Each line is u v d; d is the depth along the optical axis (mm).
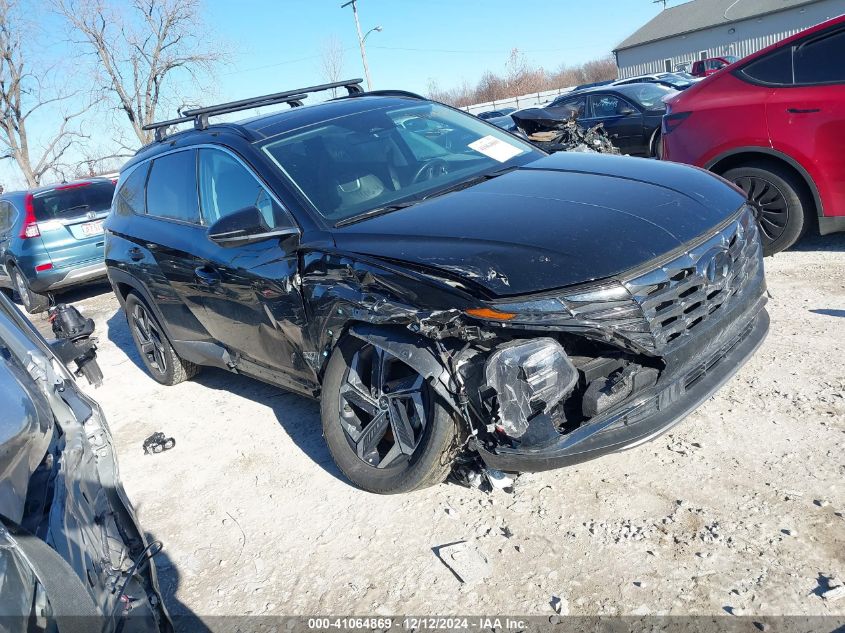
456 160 4043
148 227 4875
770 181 5523
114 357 6742
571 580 2633
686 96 5984
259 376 4262
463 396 2760
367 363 3322
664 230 2887
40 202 9305
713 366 3016
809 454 3068
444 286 2729
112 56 28781
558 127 7297
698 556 2621
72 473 2082
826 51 5156
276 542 3240
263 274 3613
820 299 4707
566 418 2787
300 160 3832
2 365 2105
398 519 3193
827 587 2377
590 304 2602
